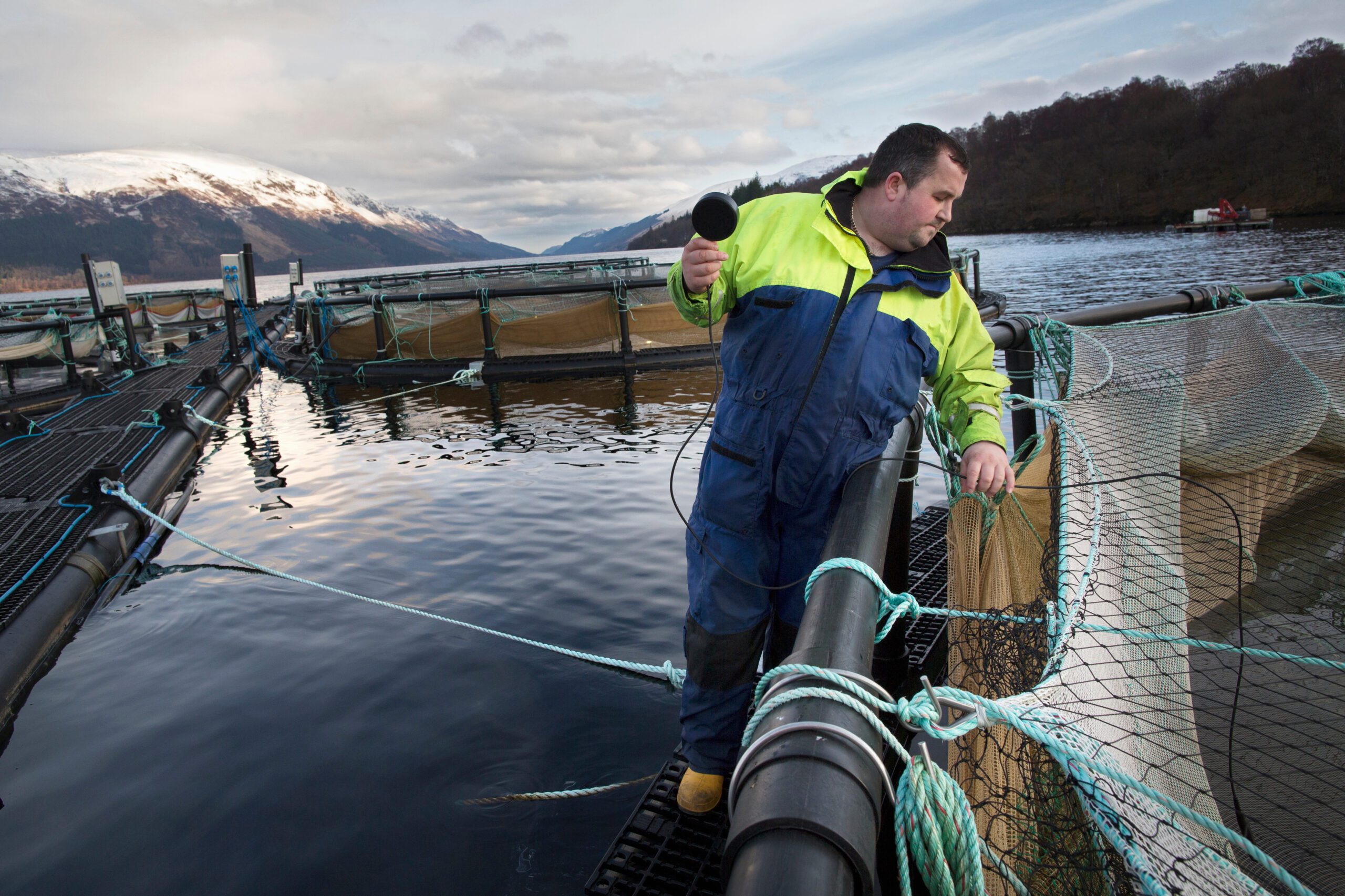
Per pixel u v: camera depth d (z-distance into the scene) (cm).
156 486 643
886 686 260
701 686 205
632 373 1232
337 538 537
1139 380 259
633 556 475
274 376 1438
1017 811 129
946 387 199
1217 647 162
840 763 79
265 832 244
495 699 317
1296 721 190
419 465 728
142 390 1127
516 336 1314
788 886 64
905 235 170
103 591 462
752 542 193
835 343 172
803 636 106
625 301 1280
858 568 118
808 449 179
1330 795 164
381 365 1330
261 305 1839
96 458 714
